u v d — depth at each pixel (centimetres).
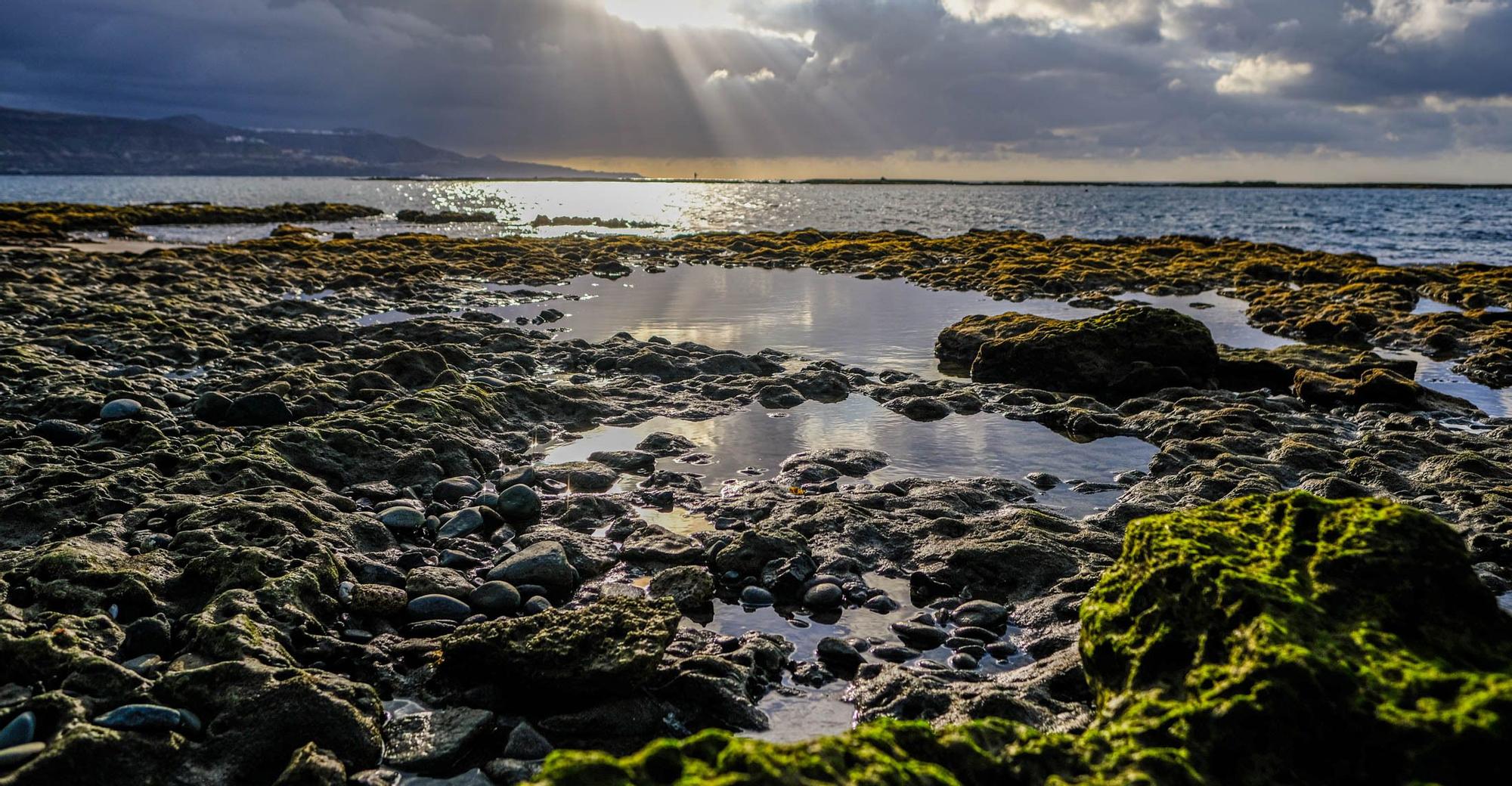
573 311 2658
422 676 675
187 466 1055
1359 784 406
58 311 2298
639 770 364
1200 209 13712
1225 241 5253
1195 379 1714
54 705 555
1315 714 422
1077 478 1195
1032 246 4744
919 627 761
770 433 1389
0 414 1291
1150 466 1228
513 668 638
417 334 2078
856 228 7906
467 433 1281
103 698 582
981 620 785
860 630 774
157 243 5156
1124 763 417
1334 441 1303
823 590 823
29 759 514
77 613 687
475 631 670
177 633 688
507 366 1773
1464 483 1103
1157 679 502
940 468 1227
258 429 1248
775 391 1600
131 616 705
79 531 862
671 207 12875
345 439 1148
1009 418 1502
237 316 2356
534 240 4897
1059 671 662
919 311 2728
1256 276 3722
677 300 2919
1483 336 2197
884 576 886
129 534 859
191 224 7088
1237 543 556
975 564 873
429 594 798
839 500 1041
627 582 867
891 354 2041
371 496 1052
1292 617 470
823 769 370
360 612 768
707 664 665
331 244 4434
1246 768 426
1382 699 413
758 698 661
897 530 971
